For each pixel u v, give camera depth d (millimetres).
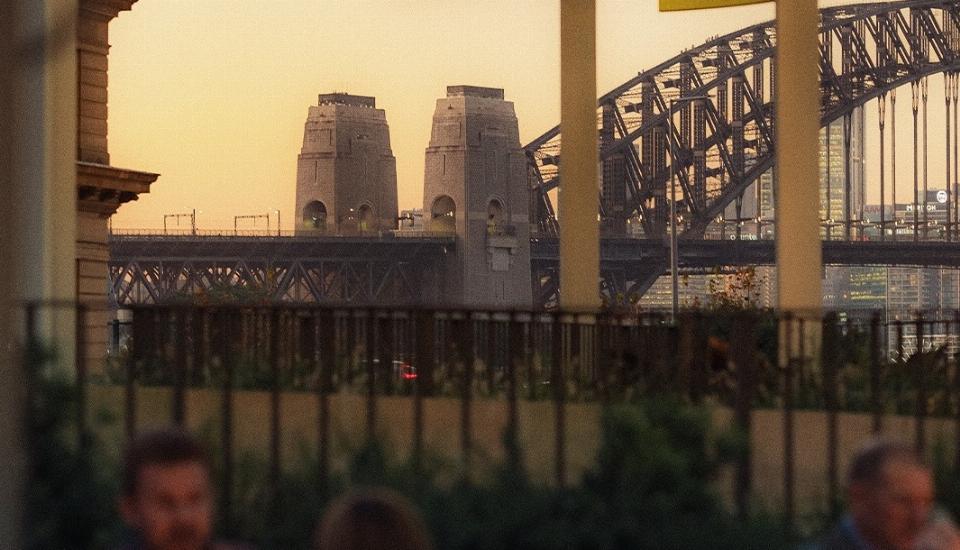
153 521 8695
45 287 27062
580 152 33688
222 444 13906
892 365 25000
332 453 14000
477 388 22984
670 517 12031
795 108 30328
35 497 13078
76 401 13766
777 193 30469
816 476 15633
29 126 27062
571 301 33688
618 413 12398
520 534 12078
